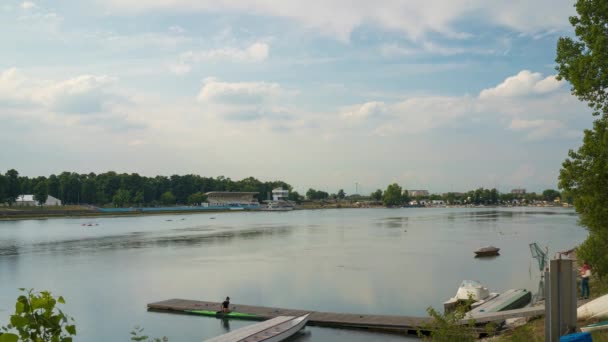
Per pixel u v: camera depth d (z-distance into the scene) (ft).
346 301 153.99
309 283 184.14
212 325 127.13
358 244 325.21
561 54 95.55
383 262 237.04
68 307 149.38
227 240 366.02
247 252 285.43
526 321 104.17
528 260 239.91
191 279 196.24
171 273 211.00
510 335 85.97
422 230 449.89
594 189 92.79
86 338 118.11
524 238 360.28
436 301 152.35
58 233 445.78
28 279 198.59
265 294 166.20
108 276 204.85
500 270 209.26
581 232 410.31
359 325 120.26
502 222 567.59
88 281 193.98
